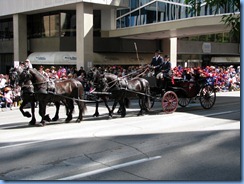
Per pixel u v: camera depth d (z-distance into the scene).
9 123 12.88
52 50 35.41
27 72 11.63
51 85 11.85
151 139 9.55
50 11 35.22
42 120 12.05
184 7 27.91
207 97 16.25
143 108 14.34
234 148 8.50
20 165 7.25
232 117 13.57
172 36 35.31
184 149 8.43
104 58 34.78
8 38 40.53
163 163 7.29
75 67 33.34
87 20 30.30
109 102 20.27
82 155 7.95
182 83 15.09
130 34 32.81
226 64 47.88
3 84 18.55
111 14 34.47
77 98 12.60
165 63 14.88
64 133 10.53
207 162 7.35
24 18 36.72
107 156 7.86
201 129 10.98
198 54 44.47
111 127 11.50
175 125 11.79
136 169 6.91
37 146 8.87
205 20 26.03
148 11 31.48
